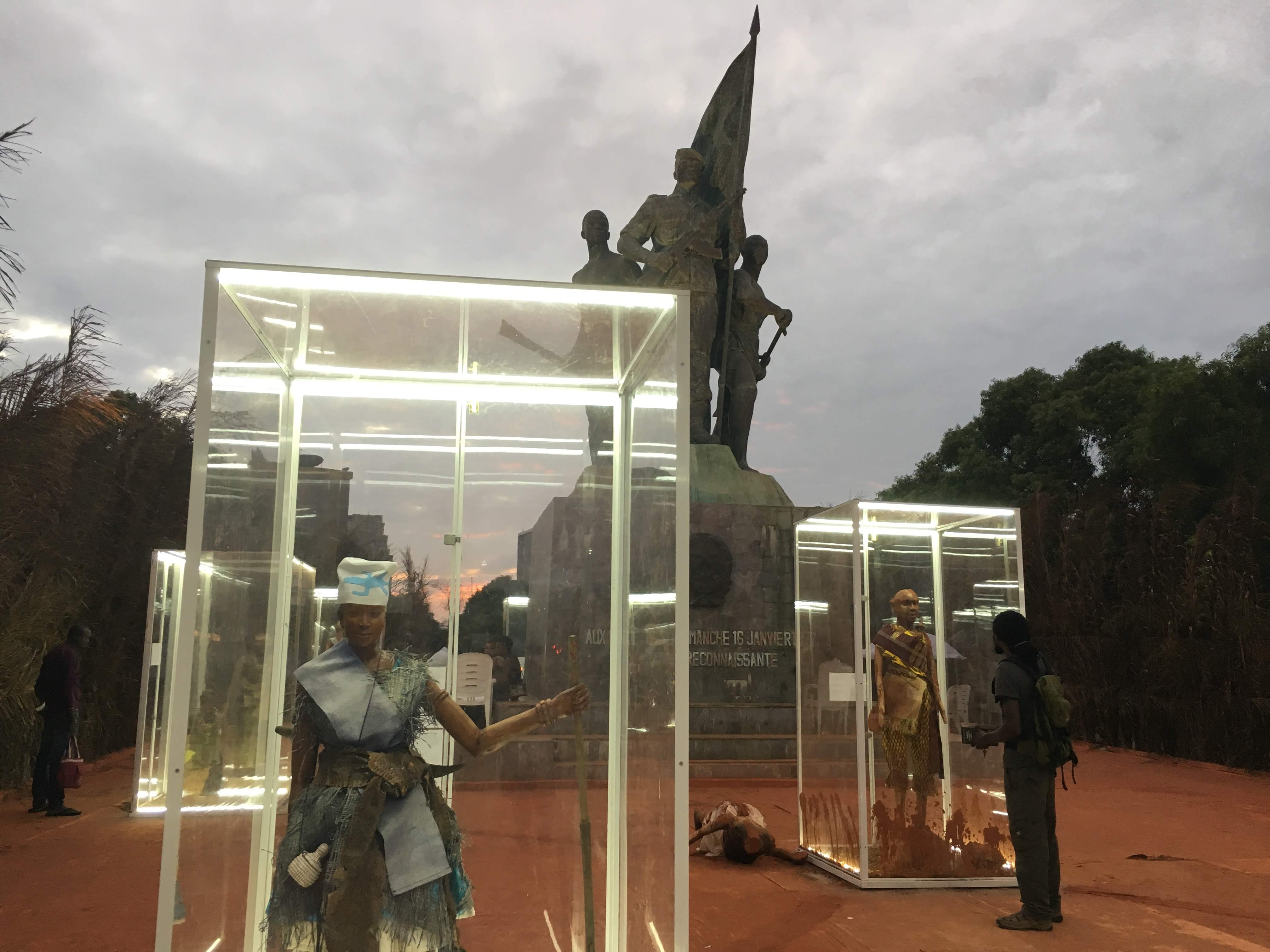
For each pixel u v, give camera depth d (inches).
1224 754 596.4
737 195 621.9
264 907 161.6
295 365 175.3
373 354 167.2
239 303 136.9
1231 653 606.5
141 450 545.3
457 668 177.8
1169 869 286.7
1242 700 585.9
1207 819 386.9
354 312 143.9
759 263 690.8
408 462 181.9
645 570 152.9
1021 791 217.8
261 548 153.8
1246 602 616.7
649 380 155.3
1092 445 1381.6
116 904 219.0
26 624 393.1
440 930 113.8
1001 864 252.2
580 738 142.9
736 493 585.0
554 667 177.2
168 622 371.6
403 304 140.7
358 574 125.2
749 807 285.3
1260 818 392.8
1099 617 738.8
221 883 133.4
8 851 280.5
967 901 237.1
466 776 171.8
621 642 173.9
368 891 109.5
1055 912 221.8
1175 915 232.4
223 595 128.9
